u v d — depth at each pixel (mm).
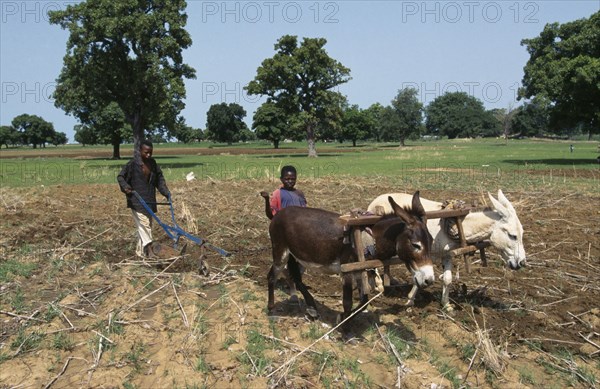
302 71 55688
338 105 58500
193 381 5297
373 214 6188
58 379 5453
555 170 27438
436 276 8617
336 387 5312
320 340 6113
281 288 8148
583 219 12984
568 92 29359
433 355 5938
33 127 150750
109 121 59125
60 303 7281
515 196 16750
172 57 34406
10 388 5285
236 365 5633
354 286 8055
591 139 126562
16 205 15359
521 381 5445
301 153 67375
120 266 9070
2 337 6340
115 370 5602
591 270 8875
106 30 31844
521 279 8406
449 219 6852
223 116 140750
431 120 157250
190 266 9281
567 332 6500
